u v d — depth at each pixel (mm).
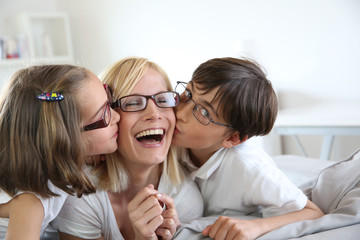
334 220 949
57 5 4602
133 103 910
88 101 809
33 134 785
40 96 775
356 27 2639
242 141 1079
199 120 1001
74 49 4566
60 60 4223
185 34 3564
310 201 1096
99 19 4238
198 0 3410
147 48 3900
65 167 795
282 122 2404
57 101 781
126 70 943
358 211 981
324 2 2736
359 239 889
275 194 1034
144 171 990
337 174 1158
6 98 808
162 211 930
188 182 1103
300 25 2867
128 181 1006
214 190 1130
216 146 1077
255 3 3061
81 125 811
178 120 1021
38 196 826
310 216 1021
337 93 2793
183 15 3541
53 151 785
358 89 2701
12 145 786
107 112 850
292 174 1429
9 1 4266
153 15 3768
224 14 3264
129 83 923
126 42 4062
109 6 4109
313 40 2830
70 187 871
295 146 3041
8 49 3918
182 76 3674
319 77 2850
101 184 974
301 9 2844
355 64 2686
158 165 1066
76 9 4430
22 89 789
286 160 1637
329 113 2307
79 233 967
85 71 845
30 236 800
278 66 3018
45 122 777
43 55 4277
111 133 866
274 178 1056
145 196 888
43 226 886
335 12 2703
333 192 1128
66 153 792
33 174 790
